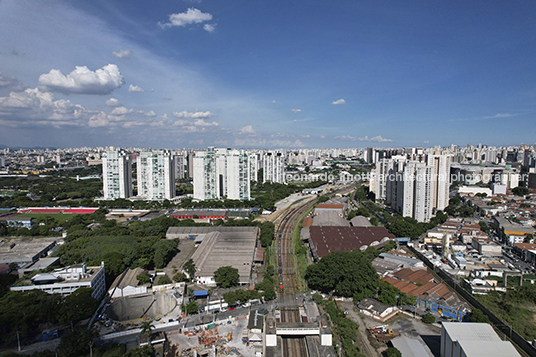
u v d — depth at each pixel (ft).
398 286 529.86
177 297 524.11
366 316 469.57
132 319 510.17
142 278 554.87
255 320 442.09
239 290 506.48
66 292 478.18
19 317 398.42
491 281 549.54
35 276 484.33
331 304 485.56
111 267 569.23
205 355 379.96
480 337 355.56
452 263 630.33
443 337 376.27
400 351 374.02
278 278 604.49
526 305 486.79
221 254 648.79
